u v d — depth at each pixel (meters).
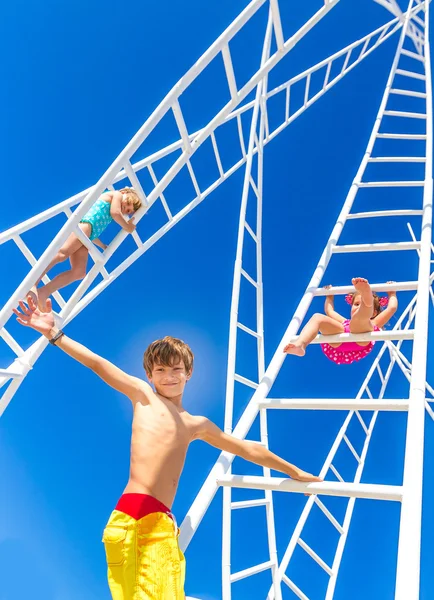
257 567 4.91
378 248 5.48
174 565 2.61
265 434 5.38
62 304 4.37
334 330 4.73
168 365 3.18
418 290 4.64
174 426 3.01
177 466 2.92
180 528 3.21
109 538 2.63
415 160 6.74
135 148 3.65
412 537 2.65
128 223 4.29
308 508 5.95
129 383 3.12
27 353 3.76
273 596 5.17
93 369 3.09
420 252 5.26
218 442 3.24
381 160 6.96
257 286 6.62
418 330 4.18
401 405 3.46
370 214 6.10
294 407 3.92
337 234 5.98
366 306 4.65
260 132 6.95
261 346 6.35
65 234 3.60
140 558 2.56
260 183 7.07
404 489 2.88
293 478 3.21
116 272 4.48
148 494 2.74
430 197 5.92
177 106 3.73
